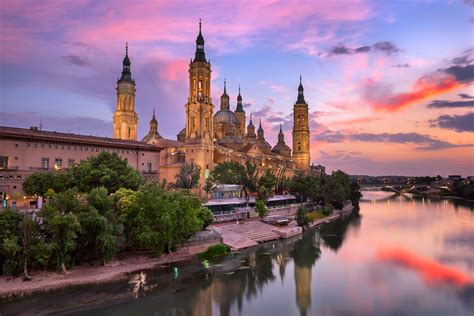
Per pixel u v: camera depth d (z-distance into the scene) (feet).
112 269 187.83
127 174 256.52
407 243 281.74
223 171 378.94
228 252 241.35
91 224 178.40
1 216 164.76
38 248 165.37
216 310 147.54
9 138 265.13
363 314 146.30
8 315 132.46
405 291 172.45
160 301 153.17
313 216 406.82
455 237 306.14
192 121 436.76
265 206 350.02
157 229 204.95
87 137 324.60
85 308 142.31
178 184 344.08
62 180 240.12
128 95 451.94
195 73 438.40
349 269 208.95
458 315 145.48
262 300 159.63
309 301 159.22
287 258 232.32
